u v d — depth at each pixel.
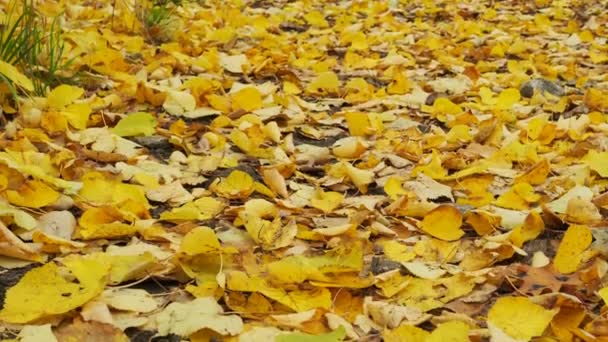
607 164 1.28
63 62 1.62
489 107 1.63
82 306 0.94
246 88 1.54
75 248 1.06
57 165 1.22
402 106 1.65
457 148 1.44
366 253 1.09
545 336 0.95
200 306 0.94
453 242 1.12
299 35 2.39
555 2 3.16
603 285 1.02
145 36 2.08
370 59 2.03
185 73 1.81
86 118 1.40
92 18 2.15
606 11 2.96
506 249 1.08
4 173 1.14
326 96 1.73
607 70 2.05
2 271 1.02
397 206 1.18
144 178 1.22
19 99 1.41
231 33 2.12
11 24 1.62
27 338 0.89
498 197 1.25
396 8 3.03
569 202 1.15
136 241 1.08
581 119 1.50
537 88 1.75
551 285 1.00
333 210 1.18
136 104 1.56
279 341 0.89
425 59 2.10
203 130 1.43
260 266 1.03
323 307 0.96
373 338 0.93
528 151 1.35
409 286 1.02
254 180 1.28
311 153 1.37
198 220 1.14
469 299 1.00
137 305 0.96
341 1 3.20
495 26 2.70
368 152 1.40
